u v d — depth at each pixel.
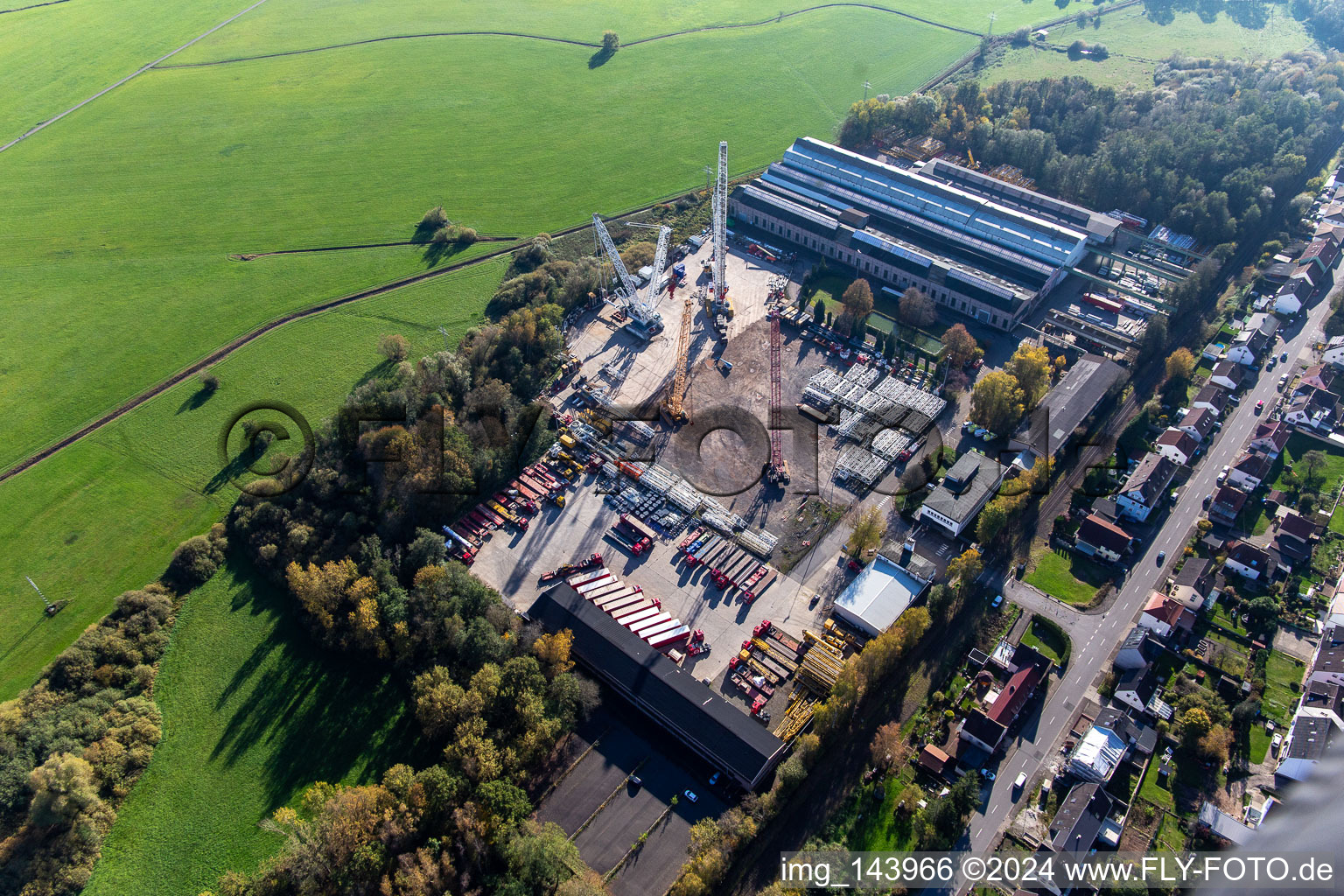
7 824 176.25
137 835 179.88
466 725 180.12
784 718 190.88
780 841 172.25
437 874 158.88
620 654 199.12
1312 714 176.88
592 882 161.12
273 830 174.00
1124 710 189.88
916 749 186.25
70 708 194.38
